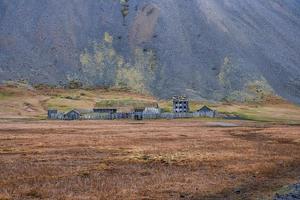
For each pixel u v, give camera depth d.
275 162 57.12
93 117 199.00
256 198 34.16
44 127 133.75
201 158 60.06
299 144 83.69
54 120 185.38
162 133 111.62
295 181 42.69
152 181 41.81
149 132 115.31
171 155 63.12
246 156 63.06
